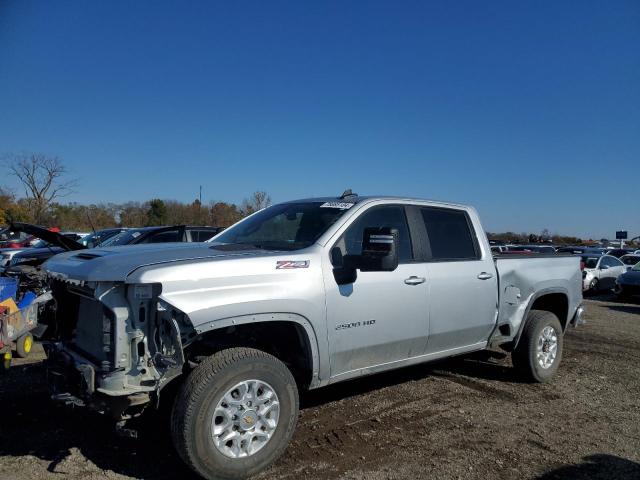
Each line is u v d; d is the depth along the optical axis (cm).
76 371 349
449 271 493
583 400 548
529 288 583
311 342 386
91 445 398
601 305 1551
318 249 403
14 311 621
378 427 454
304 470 370
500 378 617
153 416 453
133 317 324
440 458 397
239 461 339
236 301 343
